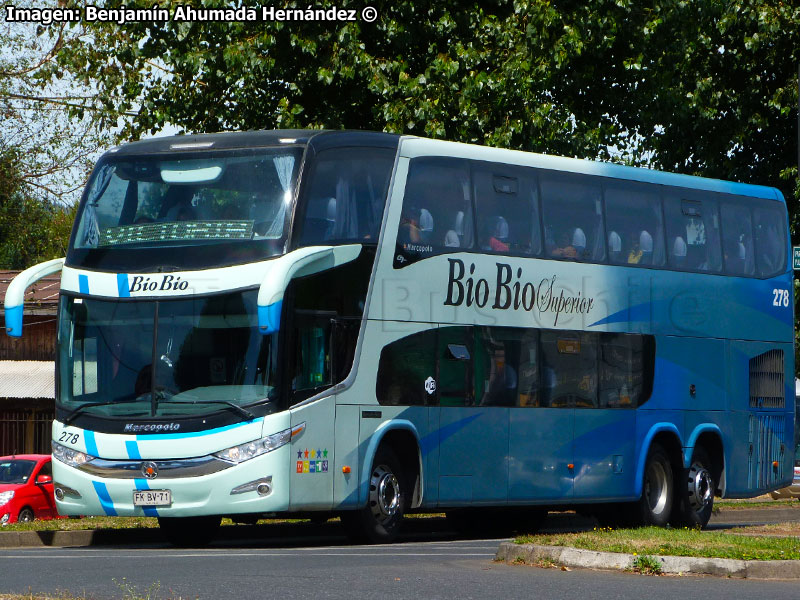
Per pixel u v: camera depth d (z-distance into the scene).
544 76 58.00
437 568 27.05
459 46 57.16
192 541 39.81
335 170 35.94
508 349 40.50
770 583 25.53
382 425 36.62
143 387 34.78
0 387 73.12
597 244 43.81
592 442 43.09
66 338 36.12
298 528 46.28
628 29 62.16
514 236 41.03
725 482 47.91
